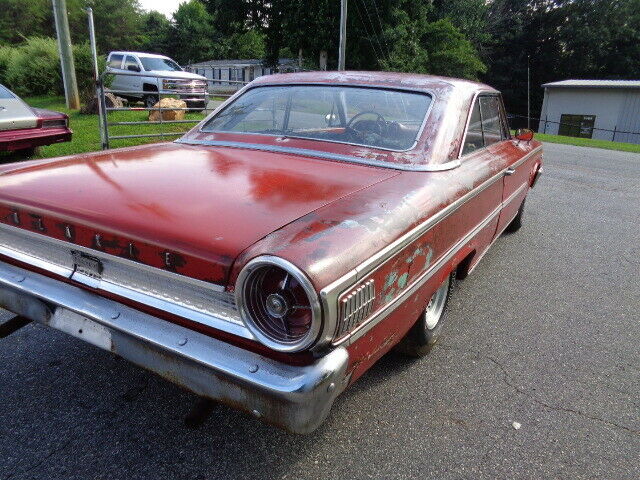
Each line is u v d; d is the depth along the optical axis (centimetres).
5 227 208
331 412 240
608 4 4116
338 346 157
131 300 179
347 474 203
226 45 6359
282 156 258
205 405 182
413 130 260
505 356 300
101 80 726
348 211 181
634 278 442
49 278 203
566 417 246
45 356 274
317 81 303
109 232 175
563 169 1105
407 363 287
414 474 205
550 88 3300
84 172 222
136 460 205
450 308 363
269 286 150
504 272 442
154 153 263
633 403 260
